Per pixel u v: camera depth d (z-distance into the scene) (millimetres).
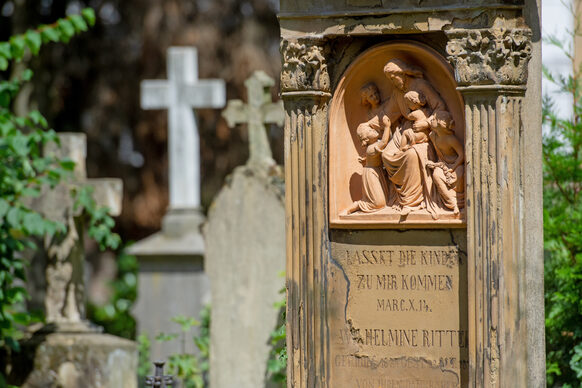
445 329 7699
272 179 11391
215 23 21609
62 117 22625
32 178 10562
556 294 8938
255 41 21469
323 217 7875
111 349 11000
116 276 22203
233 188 11484
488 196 7434
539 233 7637
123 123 22359
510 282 7434
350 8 7723
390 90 7938
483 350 7461
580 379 9148
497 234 7426
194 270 14211
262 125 11547
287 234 7906
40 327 11523
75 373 10953
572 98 9641
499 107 7402
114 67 22203
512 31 7383
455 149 7680
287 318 7906
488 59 7379
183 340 12531
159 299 14266
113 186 11492
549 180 9336
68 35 10938
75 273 11359
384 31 7664
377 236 7848
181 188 14516
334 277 7906
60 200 11320
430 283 7734
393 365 7797
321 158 7871
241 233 11430
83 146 11664
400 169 7801
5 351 11039
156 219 22047
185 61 14461
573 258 9188
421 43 7734
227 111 11633
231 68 21266
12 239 10477
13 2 21125
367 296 7855
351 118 8008
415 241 7770
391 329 7805
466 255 7637
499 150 7402
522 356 7477
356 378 7859
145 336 13672
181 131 14469
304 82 7805
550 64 10570
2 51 10672
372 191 7875
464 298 7652
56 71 22094
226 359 11461
